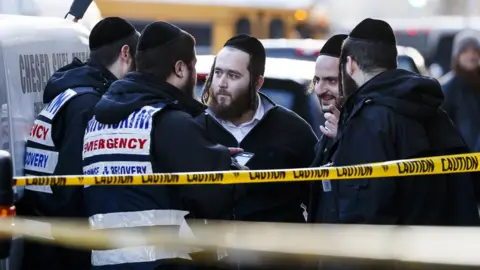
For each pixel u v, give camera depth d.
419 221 10.32
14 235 10.59
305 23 51.00
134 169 10.06
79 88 11.29
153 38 10.28
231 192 10.23
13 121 11.66
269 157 11.63
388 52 10.51
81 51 13.22
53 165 11.31
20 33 12.03
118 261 10.12
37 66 12.19
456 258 10.14
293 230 10.91
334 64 11.50
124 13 48.38
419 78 10.27
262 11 50.47
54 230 11.19
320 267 10.45
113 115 10.15
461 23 46.19
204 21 49.91
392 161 9.95
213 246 10.25
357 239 10.16
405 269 10.14
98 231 10.20
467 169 10.11
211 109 11.72
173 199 10.10
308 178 10.08
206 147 10.03
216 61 11.59
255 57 11.52
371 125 10.12
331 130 11.09
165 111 10.14
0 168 9.09
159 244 10.05
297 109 18.75
